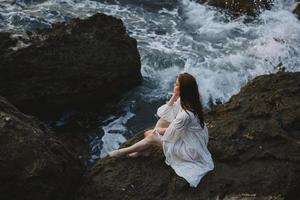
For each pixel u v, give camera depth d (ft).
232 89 25.95
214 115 19.76
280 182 17.01
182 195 16.56
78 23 23.45
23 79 21.93
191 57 26.99
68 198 16.58
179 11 31.45
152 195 16.66
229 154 17.61
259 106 19.60
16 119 16.08
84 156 21.18
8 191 15.48
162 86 25.12
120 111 23.63
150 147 17.70
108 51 23.22
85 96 22.98
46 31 23.07
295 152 17.81
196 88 16.70
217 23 30.55
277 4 32.68
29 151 15.65
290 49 28.66
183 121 16.56
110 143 22.02
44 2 30.07
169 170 17.21
